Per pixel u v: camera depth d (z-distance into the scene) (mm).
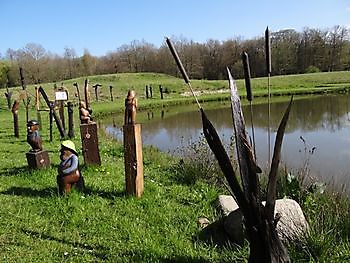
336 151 12273
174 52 3219
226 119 23297
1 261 4047
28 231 4809
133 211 5402
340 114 23531
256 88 46625
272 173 3057
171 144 15289
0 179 7422
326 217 4629
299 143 13930
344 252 3928
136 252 4176
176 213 5383
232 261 3922
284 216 4129
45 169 7973
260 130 17422
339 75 58344
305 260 3799
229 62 61281
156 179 7516
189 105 36969
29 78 52781
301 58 70000
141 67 76438
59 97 13906
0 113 27625
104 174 7672
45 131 16156
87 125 8008
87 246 4395
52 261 4047
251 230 3064
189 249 4219
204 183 7055
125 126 5840
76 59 67750
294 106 29391
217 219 5008
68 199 5758
